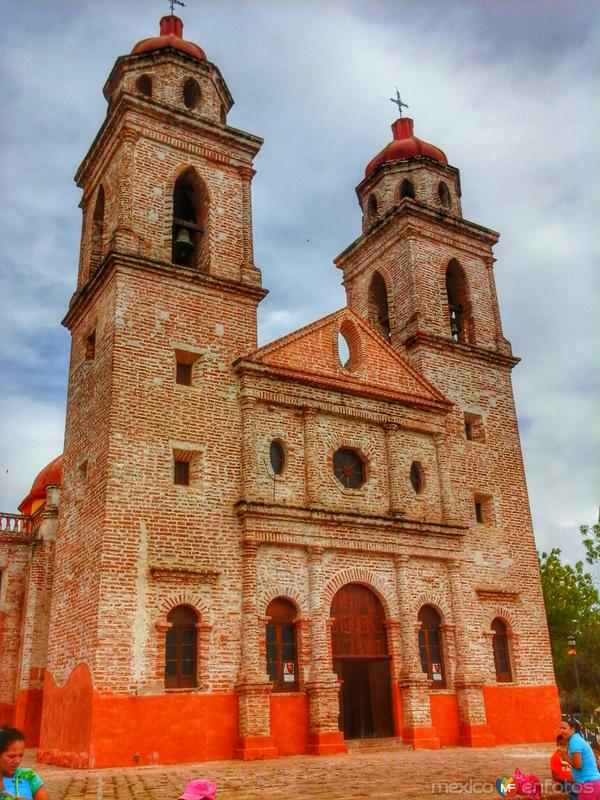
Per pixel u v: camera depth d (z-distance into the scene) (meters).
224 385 27.06
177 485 24.89
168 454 25.05
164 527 24.05
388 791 14.86
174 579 23.55
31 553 33.31
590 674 57.62
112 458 23.97
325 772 18.69
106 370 25.66
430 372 32.72
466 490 31.39
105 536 23.00
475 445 32.56
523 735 28.66
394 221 35.81
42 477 43.59
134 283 26.62
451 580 28.95
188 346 26.88
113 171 30.11
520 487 33.16
